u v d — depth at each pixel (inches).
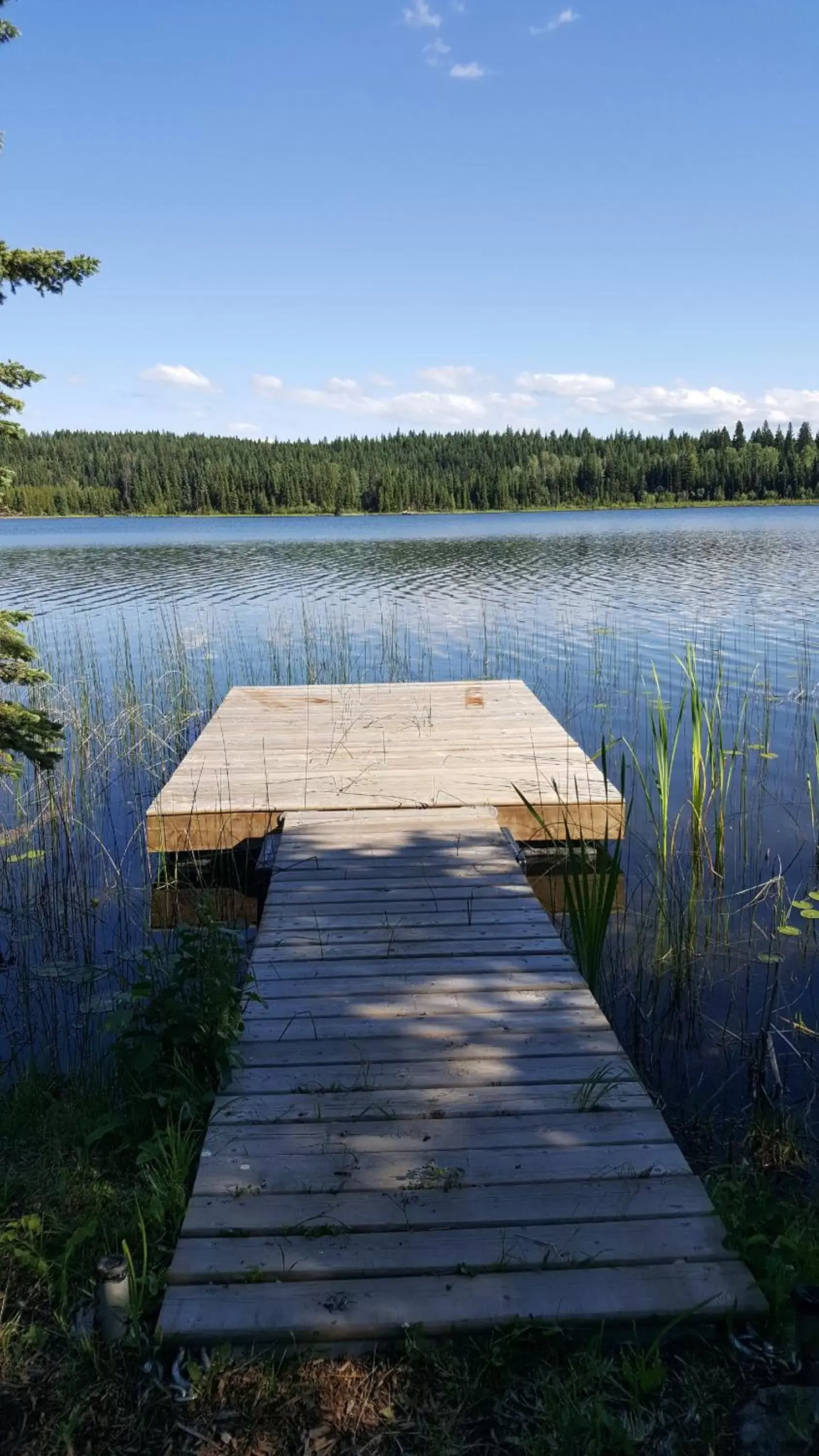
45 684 400.5
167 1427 68.8
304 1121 100.9
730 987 159.5
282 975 137.7
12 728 164.2
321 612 642.2
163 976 156.4
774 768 287.7
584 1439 65.5
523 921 157.5
